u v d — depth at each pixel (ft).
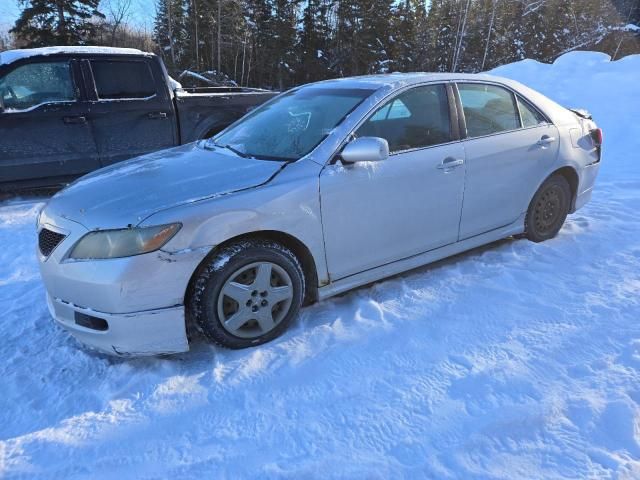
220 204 8.77
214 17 139.95
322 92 12.14
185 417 7.82
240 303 9.20
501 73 41.39
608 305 10.75
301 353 9.36
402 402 7.96
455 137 11.87
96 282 8.21
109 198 9.03
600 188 20.53
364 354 9.27
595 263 12.99
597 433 7.20
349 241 10.36
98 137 20.08
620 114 29.94
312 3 152.25
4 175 18.71
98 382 8.79
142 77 20.81
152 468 6.85
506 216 13.32
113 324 8.33
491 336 9.74
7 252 15.05
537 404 7.70
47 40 117.08
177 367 9.12
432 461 6.77
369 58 153.58
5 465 6.97
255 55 154.10
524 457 6.84
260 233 9.41
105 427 7.66
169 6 129.90
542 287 11.70
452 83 12.17
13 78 18.65
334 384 8.47
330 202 9.89
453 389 8.22
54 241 8.91
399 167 10.77
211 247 8.63
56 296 8.89
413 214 11.19
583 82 35.65
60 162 19.52
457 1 159.74
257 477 6.61
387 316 10.59
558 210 14.67
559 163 14.02
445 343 9.55
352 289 11.85
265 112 12.78
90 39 123.03
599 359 8.87
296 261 9.75
